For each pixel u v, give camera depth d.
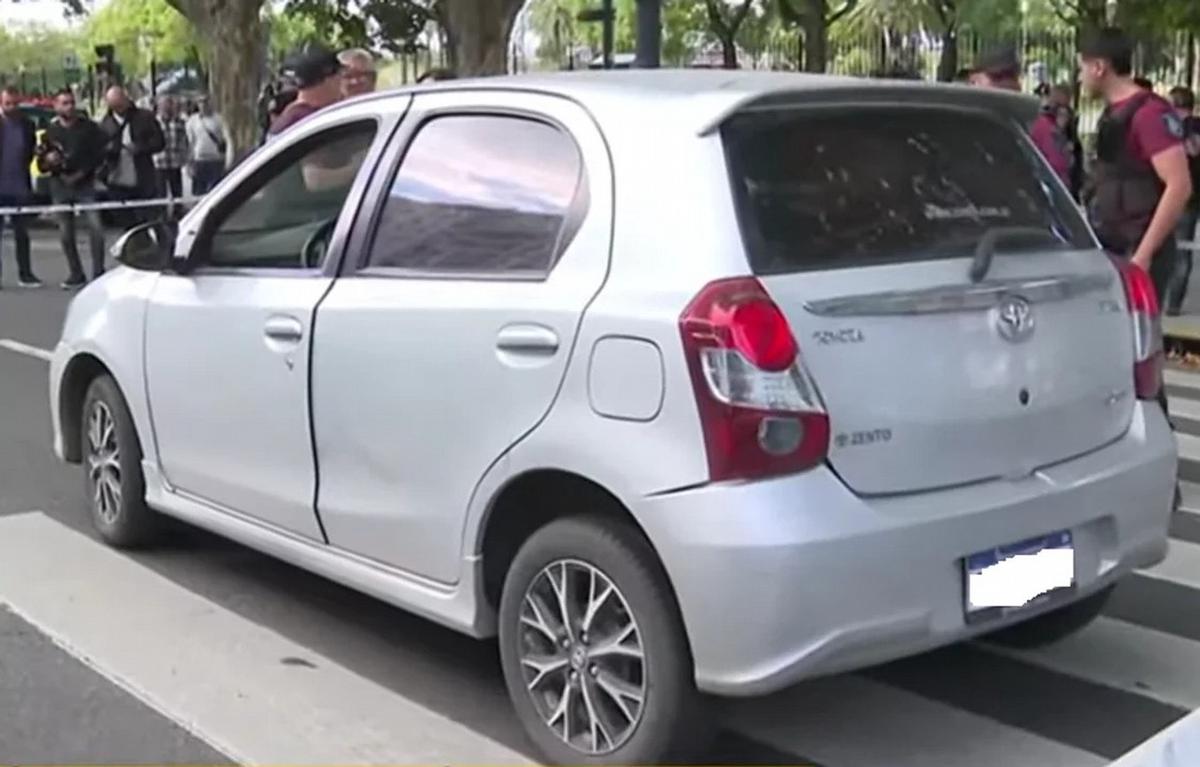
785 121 4.20
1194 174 12.73
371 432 4.75
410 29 25.25
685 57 36.28
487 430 4.34
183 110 23.84
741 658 3.80
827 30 30.09
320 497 5.00
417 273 4.68
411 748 4.47
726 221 3.97
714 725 4.11
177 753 4.44
